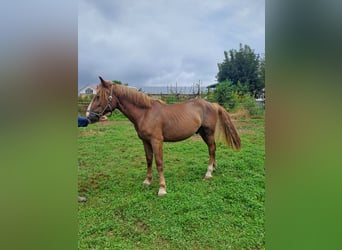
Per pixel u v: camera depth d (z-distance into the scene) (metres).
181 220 2.55
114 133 4.02
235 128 3.45
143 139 3.14
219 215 2.60
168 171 3.44
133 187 3.15
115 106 3.07
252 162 3.40
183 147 3.87
